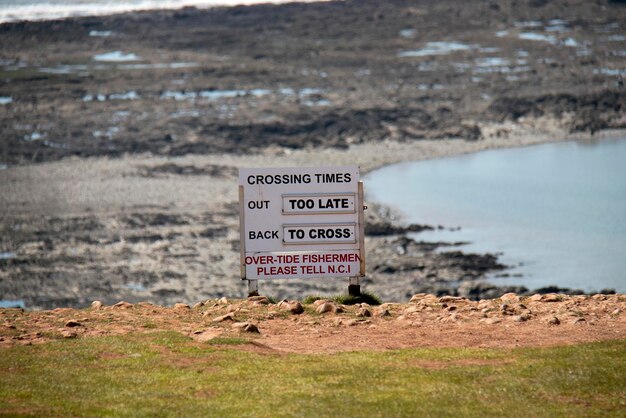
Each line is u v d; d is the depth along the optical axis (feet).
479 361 96.32
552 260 460.96
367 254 475.31
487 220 558.97
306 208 134.82
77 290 424.87
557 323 113.70
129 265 469.16
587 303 129.59
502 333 109.19
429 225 545.03
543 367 92.84
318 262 135.33
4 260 478.18
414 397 84.17
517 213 579.07
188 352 98.27
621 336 106.73
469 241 506.07
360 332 110.63
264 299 132.46
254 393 85.10
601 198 622.95
